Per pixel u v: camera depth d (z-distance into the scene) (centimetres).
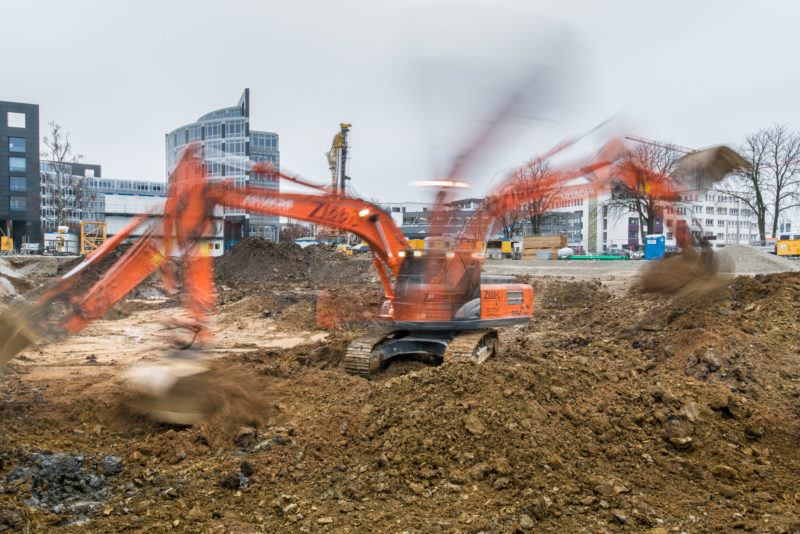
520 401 620
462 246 905
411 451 554
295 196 765
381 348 916
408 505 472
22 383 895
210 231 648
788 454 604
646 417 628
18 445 580
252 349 1307
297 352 1163
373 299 1881
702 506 483
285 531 430
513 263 3038
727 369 855
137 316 1761
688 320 1109
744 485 529
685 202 1039
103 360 1127
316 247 3281
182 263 639
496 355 1045
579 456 554
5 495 462
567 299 1942
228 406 681
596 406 647
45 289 561
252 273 2731
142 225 607
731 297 1172
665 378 763
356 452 584
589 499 477
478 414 593
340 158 2469
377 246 881
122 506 469
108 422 691
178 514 456
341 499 483
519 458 532
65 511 453
